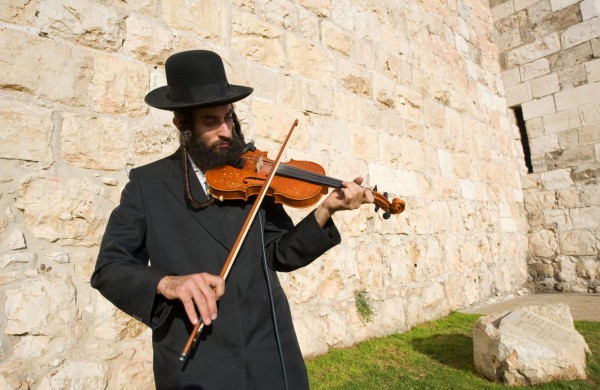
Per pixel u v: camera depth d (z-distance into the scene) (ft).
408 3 20.35
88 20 9.19
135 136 9.60
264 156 6.07
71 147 8.64
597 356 11.39
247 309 4.47
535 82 25.94
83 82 8.96
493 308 19.47
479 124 23.85
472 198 21.91
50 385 7.64
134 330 8.91
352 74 16.15
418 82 19.88
